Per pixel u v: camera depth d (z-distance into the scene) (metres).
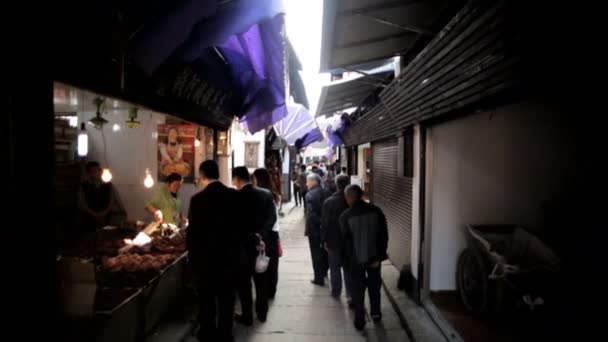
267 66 3.88
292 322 4.25
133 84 2.60
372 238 3.89
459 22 2.53
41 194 1.72
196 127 5.99
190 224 3.37
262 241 4.18
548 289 3.40
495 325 3.74
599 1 1.39
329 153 26.61
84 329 2.15
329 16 3.05
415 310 4.35
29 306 1.69
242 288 4.06
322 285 5.63
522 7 1.82
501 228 4.39
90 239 4.24
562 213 3.98
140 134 6.05
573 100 3.49
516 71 2.12
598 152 3.69
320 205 5.59
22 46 1.60
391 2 2.97
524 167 4.49
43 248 1.74
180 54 2.59
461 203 4.58
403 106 4.69
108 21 2.04
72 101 4.00
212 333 3.42
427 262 4.54
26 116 1.64
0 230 1.55
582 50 1.58
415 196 4.84
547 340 3.31
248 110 5.56
